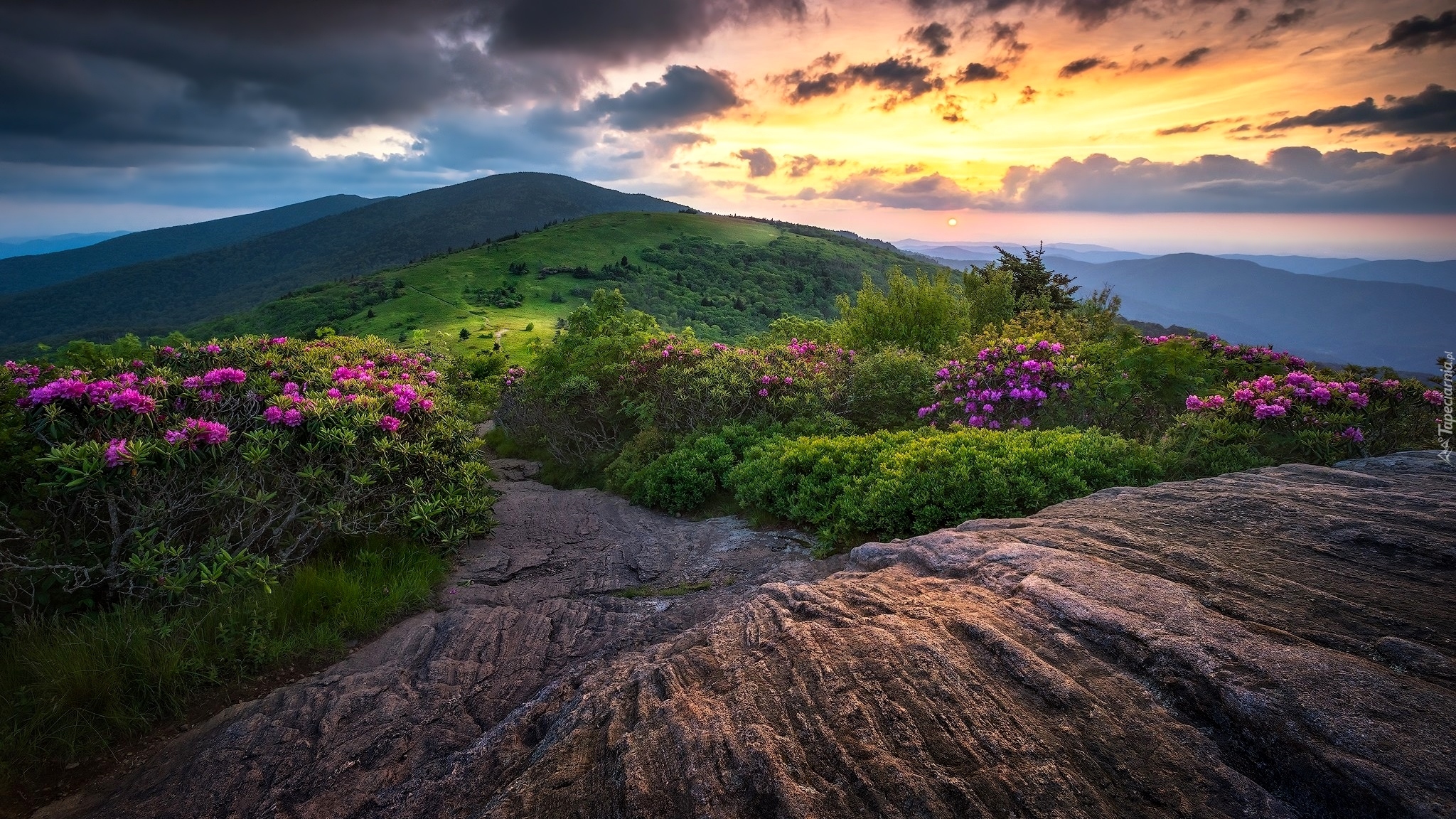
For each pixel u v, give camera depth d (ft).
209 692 13.41
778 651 9.58
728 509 26.91
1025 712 7.58
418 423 22.38
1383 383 21.86
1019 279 79.36
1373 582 9.24
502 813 7.57
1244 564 10.20
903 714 7.75
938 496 18.45
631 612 16.07
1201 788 6.32
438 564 19.95
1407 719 6.34
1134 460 18.63
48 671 12.32
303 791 10.12
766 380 34.27
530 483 40.42
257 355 25.32
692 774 7.34
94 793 10.61
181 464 15.10
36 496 15.03
